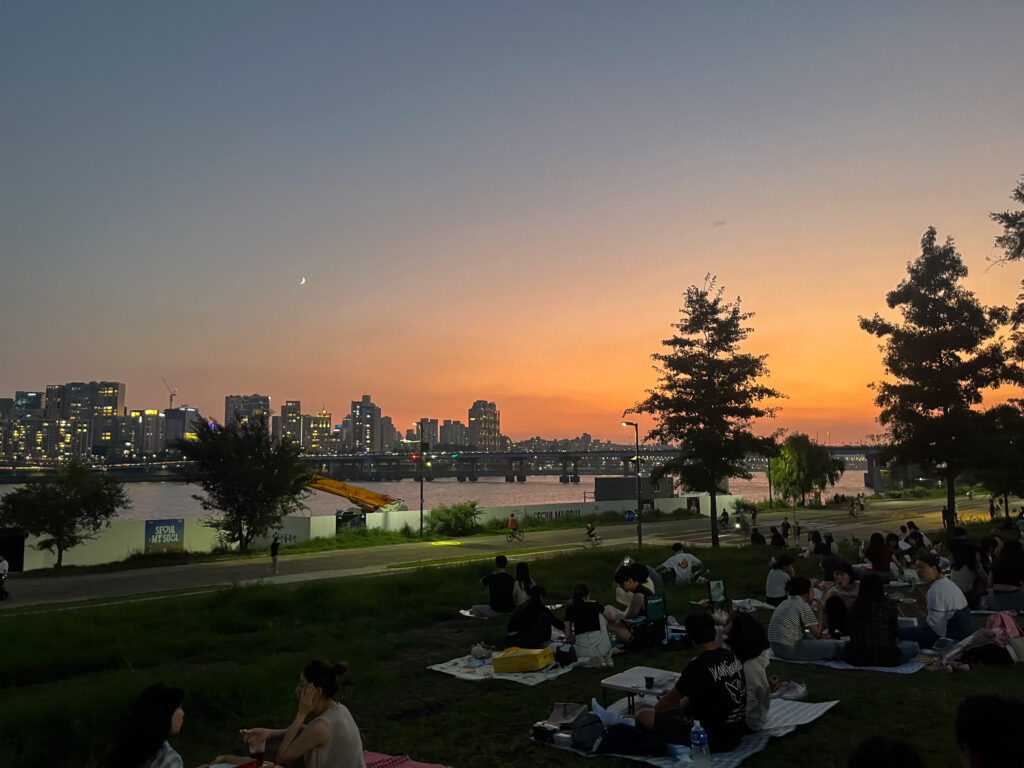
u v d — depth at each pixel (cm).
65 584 3203
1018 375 2938
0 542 3822
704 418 3456
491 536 5325
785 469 8375
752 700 720
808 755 666
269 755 738
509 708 862
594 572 2366
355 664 1099
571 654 1075
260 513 4650
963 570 1449
